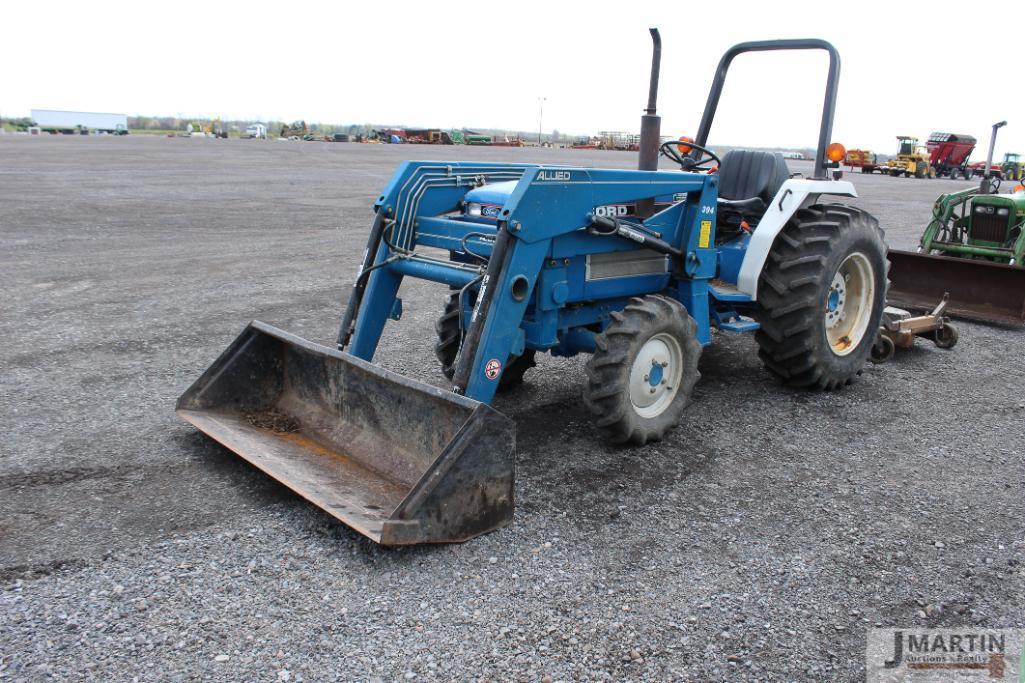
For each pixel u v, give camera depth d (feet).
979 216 28.22
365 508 10.52
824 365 16.76
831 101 16.81
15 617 8.70
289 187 61.11
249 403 13.89
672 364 14.10
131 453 13.07
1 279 26.91
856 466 13.43
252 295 25.53
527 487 12.25
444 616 8.96
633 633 8.77
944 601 9.59
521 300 12.14
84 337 20.20
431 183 14.29
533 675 8.04
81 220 40.81
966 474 13.21
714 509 11.72
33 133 204.33
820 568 10.21
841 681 8.15
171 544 10.27
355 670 8.02
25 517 10.90
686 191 14.39
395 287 14.10
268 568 9.78
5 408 15.06
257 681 7.82
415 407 11.58
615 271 14.23
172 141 144.87
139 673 7.89
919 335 21.07
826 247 16.07
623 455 13.58
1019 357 20.65
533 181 11.86
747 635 8.82
